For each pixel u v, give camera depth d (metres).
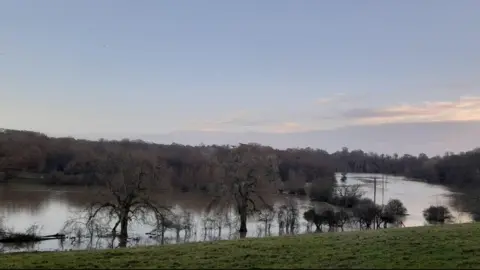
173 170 88.50
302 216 68.94
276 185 84.06
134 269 16.39
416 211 83.56
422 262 17.14
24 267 16.86
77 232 49.16
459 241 21.62
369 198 97.62
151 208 50.47
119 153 63.84
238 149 69.75
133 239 45.62
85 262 17.64
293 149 147.00
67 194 75.88
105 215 55.62
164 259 18.30
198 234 50.72
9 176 96.50
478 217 75.69
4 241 41.91
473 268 16.12
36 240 43.41
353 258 18.14
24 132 113.31
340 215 64.50
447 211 76.06
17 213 57.31
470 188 142.50
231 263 17.34
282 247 21.08
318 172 132.75
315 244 21.84
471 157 170.62
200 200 75.25
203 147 122.00
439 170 177.62
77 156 95.00
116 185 50.47
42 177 96.56
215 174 79.19
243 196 57.00
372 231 28.28
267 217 61.16
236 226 56.56
